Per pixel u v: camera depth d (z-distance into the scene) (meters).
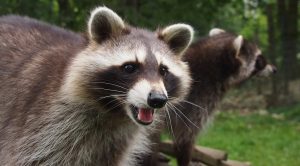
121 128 1.52
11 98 1.53
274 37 4.35
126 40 1.49
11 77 1.55
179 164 1.99
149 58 1.46
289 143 2.88
